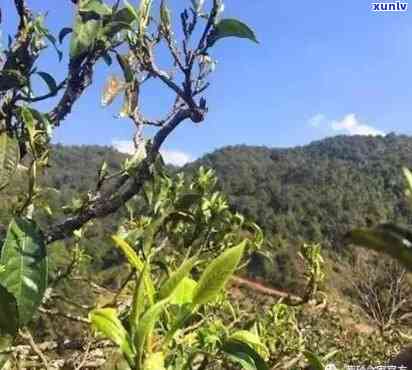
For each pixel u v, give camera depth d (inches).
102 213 83.9
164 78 80.9
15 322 53.6
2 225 80.5
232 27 76.9
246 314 129.4
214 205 118.5
